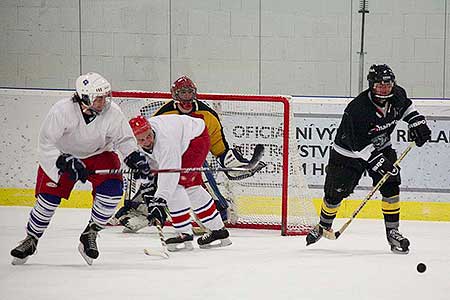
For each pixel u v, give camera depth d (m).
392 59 23.19
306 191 16.73
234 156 16.12
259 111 17.06
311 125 18.16
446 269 13.02
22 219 17.38
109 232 16.36
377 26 23.14
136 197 16.17
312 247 14.98
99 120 12.63
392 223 14.38
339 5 23.16
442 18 22.97
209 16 23.48
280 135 17.03
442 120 17.78
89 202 18.89
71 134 12.61
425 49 23.09
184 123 14.21
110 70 23.81
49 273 12.53
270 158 17.08
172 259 13.74
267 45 23.44
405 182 17.97
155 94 17.09
